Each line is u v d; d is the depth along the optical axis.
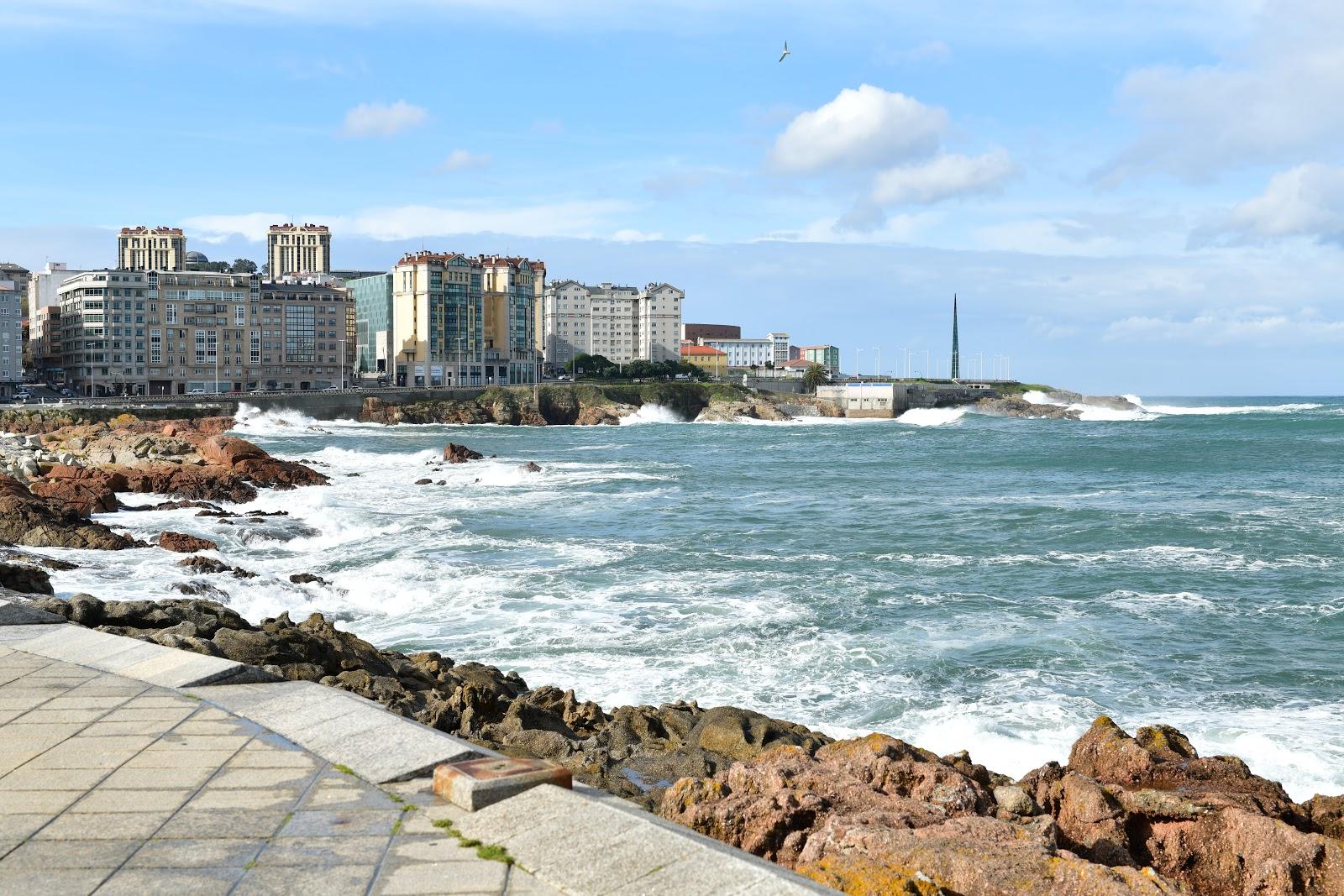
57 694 13.41
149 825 9.12
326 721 11.94
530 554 47.31
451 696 23.20
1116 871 9.62
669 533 54.78
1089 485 85.31
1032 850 10.06
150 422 151.00
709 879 7.77
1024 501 70.62
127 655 15.25
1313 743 22.73
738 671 28.33
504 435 176.12
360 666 24.23
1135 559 46.16
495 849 8.61
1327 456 117.31
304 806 9.55
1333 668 29.17
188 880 8.03
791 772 13.02
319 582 39.78
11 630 17.25
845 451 135.00
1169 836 13.30
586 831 8.64
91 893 7.82
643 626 33.19
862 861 9.69
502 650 30.39
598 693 26.48
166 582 36.69
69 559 41.28
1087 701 25.91
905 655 29.92
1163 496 74.25
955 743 22.89
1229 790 15.32
